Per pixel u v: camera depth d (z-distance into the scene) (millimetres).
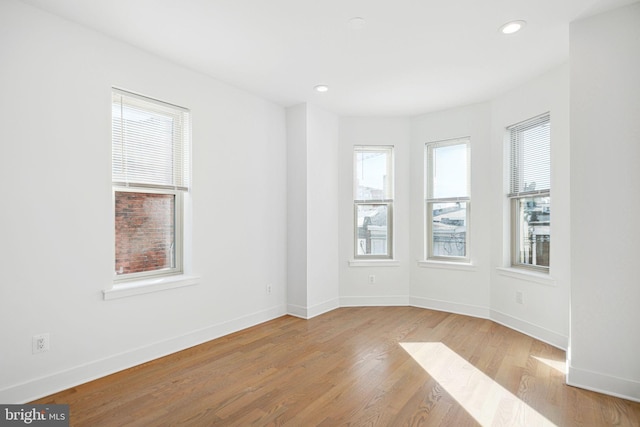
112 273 2695
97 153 2615
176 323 3135
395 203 4730
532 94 3506
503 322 3883
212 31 2617
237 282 3711
